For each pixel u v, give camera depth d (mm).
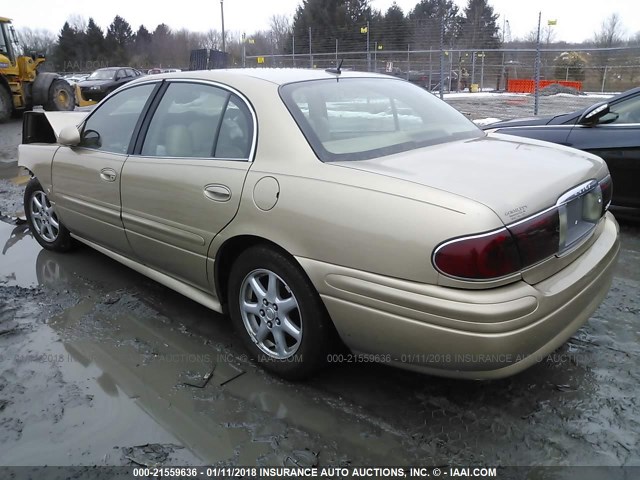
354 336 2441
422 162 2555
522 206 2197
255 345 2902
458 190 2213
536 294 2199
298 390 2762
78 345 3219
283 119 2764
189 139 3160
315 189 2471
